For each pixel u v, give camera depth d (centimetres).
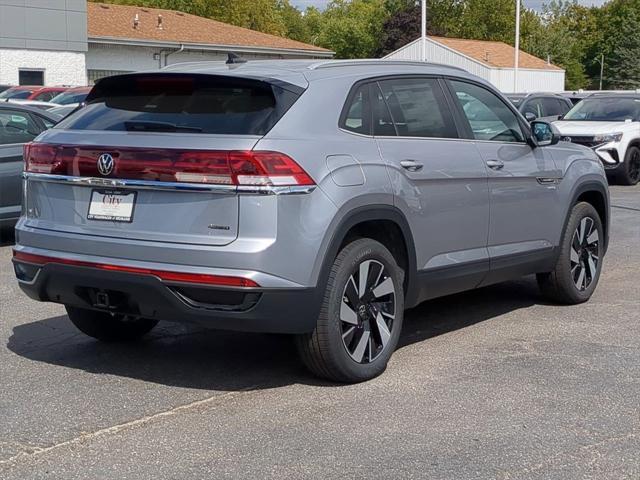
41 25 3250
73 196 528
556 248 707
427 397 514
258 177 475
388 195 538
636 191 1659
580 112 1867
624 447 445
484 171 619
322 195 497
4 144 1009
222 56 3934
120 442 449
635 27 9600
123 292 503
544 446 445
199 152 482
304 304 493
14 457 430
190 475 411
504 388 530
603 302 758
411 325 680
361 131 542
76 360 587
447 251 597
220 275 475
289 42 4291
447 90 619
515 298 771
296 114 507
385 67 582
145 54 3688
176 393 522
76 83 3366
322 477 408
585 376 554
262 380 546
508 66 5191
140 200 501
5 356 595
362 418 481
